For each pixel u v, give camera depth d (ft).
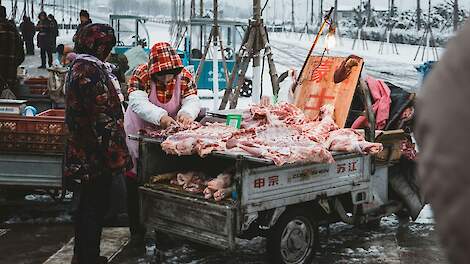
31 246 18.34
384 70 80.79
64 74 27.94
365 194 18.06
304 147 15.72
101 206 15.49
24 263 17.04
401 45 132.26
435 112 3.45
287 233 16.14
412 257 17.92
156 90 18.06
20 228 19.86
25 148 19.60
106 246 18.37
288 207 16.31
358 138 17.39
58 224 20.25
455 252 3.38
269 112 17.99
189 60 56.54
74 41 15.78
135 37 73.67
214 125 17.84
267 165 15.37
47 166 19.65
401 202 20.33
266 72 72.33
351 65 19.58
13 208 21.03
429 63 37.93
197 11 102.68
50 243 18.61
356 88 19.39
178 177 16.83
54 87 27.91
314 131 17.65
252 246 18.66
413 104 20.52
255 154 15.02
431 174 3.45
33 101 28.30
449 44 3.54
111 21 73.97
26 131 19.52
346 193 17.89
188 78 18.49
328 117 18.75
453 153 3.36
